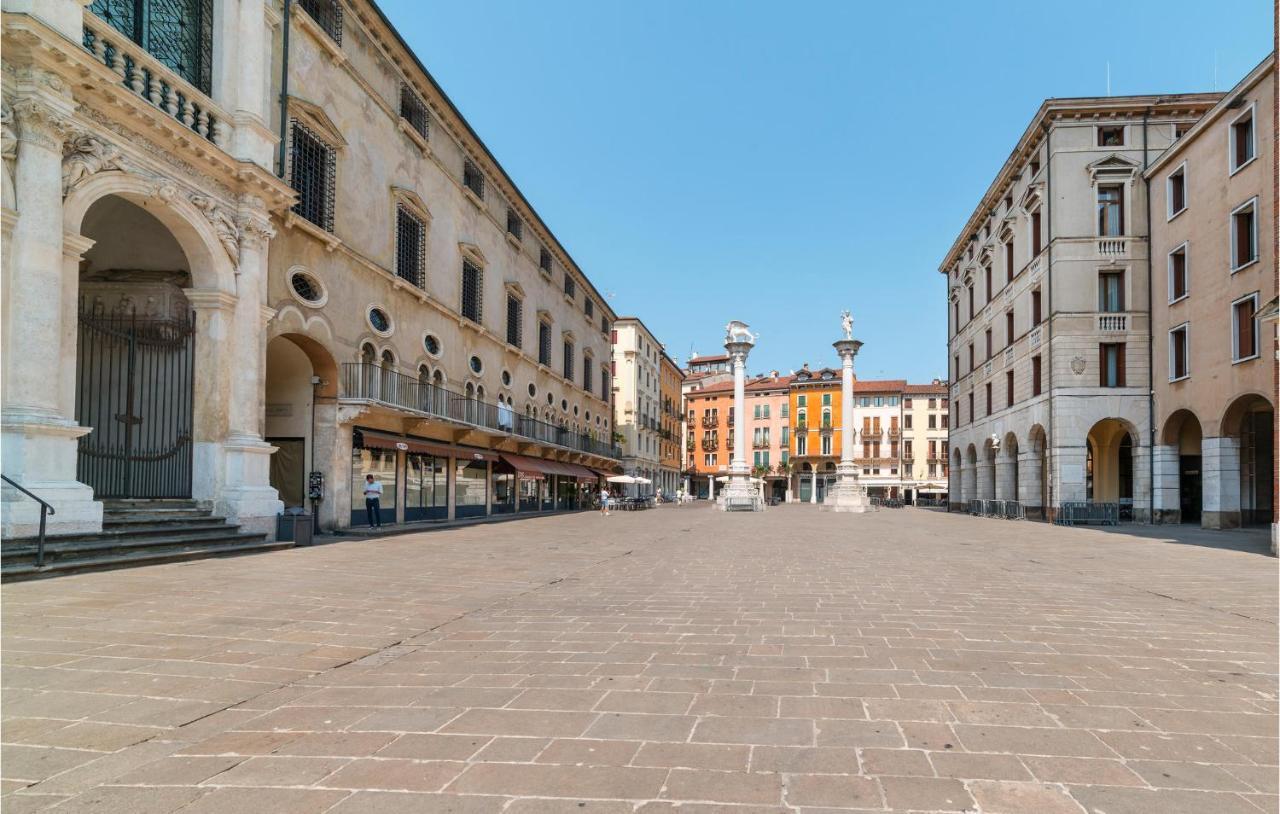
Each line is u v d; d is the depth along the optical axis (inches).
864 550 657.0
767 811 125.0
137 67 496.7
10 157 410.6
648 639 261.6
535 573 458.9
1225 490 950.4
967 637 266.5
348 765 145.3
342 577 419.5
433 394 1000.9
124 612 299.7
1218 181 958.4
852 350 1859.0
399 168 929.5
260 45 627.2
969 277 1785.2
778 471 3720.5
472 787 134.7
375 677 210.1
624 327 2573.8
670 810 125.3
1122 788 134.7
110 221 600.1
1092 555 611.2
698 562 537.6
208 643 249.4
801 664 225.5
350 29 816.3
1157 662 229.8
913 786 135.2
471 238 1178.0
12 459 402.9
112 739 160.1
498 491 1306.6
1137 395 1159.6
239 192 600.4
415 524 908.6
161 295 610.9
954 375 1978.3
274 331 669.3
